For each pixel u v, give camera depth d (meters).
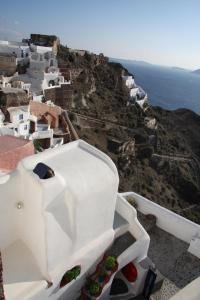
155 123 83.50
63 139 44.22
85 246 10.99
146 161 68.69
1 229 10.45
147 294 12.81
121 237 12.91
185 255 15.52
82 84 74.06
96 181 10.49
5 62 62.03
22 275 9.91
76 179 10.19
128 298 12.64
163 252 15.58
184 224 16.19
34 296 9.40
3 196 9.99
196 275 14.41
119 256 11.77
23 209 10.34
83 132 58.47
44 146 40.94
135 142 68.94
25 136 38.06
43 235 9.51
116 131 66.00
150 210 17.44
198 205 63.59
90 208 10.37
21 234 10.98
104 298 11.85
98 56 93.94
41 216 9.34
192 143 104.06
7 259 10.40
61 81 63.97
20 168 10.19
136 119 78.25
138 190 55.19
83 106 69.88
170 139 85.81
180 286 13.78
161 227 17.16
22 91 46.06
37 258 10.27
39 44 78.75
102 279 11.20
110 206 11.28
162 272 14.43
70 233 10.12
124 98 84.75
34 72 60.66
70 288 10.79
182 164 76.25
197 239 15.35
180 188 68.50
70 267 10.40
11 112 39.34
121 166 59.06
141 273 12.47
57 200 9.59
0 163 12.55
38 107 45.97
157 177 66.00
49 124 45.75
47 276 9.88
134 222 13.03
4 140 14.38
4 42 71.19
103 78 87.06
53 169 10.38
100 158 11.82
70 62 79.81
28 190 9.79
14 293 9.29
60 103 63.78
